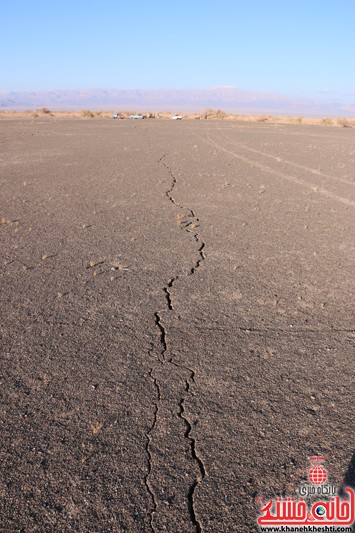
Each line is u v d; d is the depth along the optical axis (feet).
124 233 27.66
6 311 17.30
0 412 11.84
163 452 10.50
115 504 9.18
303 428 11.21
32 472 9.97
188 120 190.80
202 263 22.48
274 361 13.98
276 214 32.53
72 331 15.85
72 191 41.01
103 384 12.93
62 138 98.73
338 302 18.03
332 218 31.35
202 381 13.03
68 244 25.53
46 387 12.82
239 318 16.72
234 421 11.45
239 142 89.10
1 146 81.71
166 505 9.15
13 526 8.73
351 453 10.44
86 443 10.77
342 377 13.20
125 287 19.56
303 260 22.88
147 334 15.61
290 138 98.48
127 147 79.92
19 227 28.99
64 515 8.95
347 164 58.03
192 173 51.52
